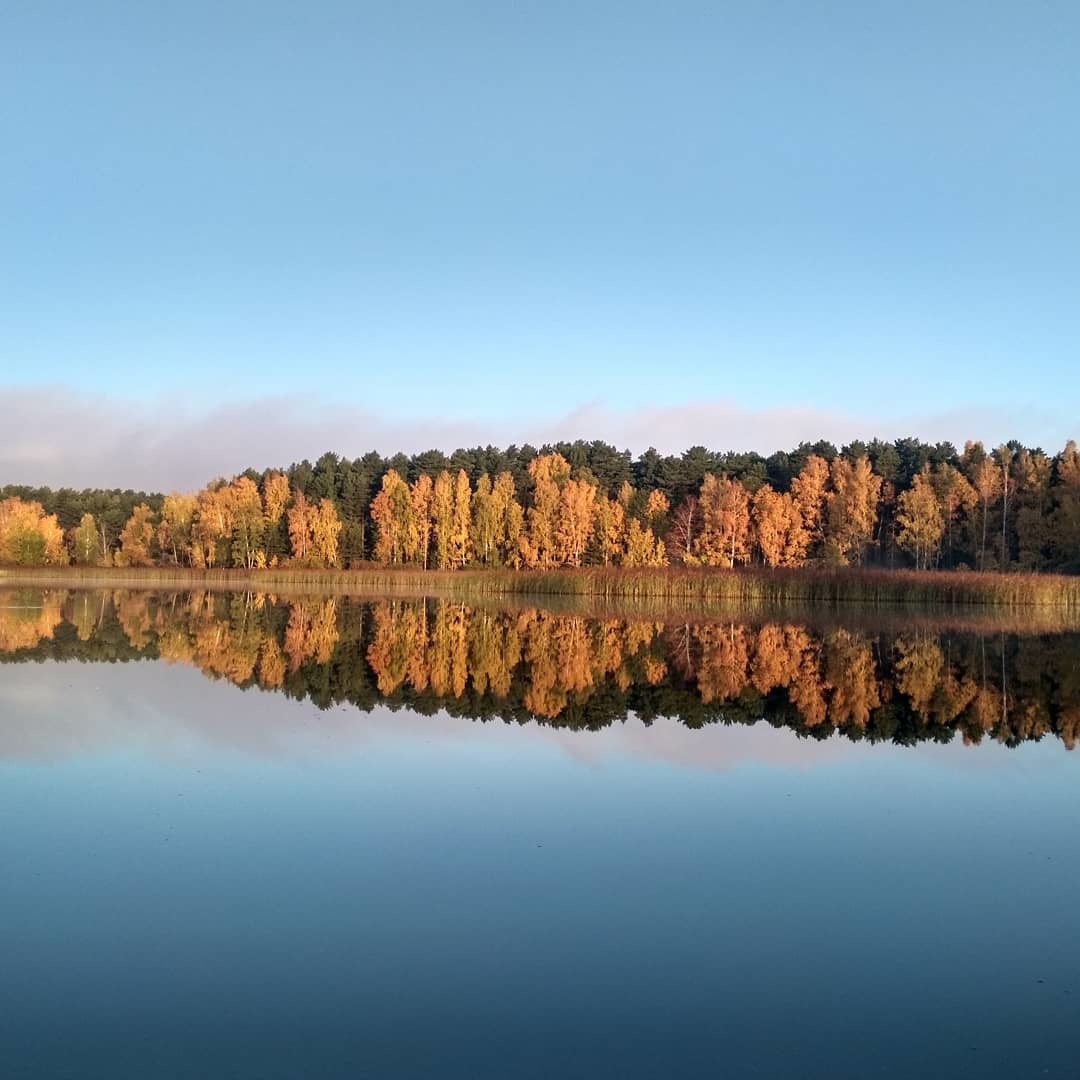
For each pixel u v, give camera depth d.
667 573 53.03
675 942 7.33
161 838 9.55
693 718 16.19
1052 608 45.69
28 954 7.03
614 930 7.53
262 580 71.62
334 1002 6.38
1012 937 7.50
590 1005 6.38
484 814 10.49
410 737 14.20
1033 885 8.58
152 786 11.36
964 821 10.45
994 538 72.25
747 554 74.12
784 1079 5.54
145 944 7.18
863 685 20.31
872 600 48.75
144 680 19.05
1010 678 21.64
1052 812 10.84
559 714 16.28
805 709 17.25
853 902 8.16
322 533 81.44
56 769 12.07
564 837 9.74
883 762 13.15
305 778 11.83
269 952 7.09
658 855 9.23
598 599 52.84
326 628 31.88
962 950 7.26
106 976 6.70
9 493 103.25
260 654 23.91
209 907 7.86
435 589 62.09
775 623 37.12
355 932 7.43
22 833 9.66
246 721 15.09
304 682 19.22
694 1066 5.67
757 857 9.23
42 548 86.69
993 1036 6.04
